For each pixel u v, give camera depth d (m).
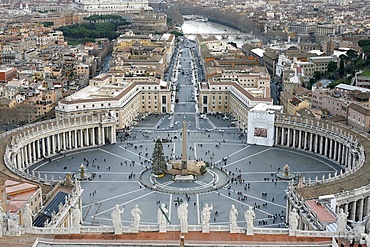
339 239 139.88
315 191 199.62
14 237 139.88
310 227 171.50
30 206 173.25
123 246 136.25
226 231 145.00
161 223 143.88
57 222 167.62
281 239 140.25
